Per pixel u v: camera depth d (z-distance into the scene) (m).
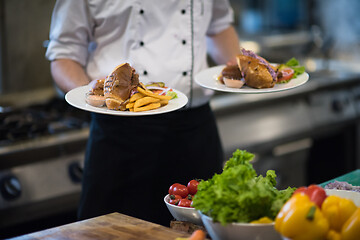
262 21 4.53
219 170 2.07
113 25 1.85
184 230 1.32
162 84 1.66
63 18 1.84
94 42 1.93
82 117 2.72
